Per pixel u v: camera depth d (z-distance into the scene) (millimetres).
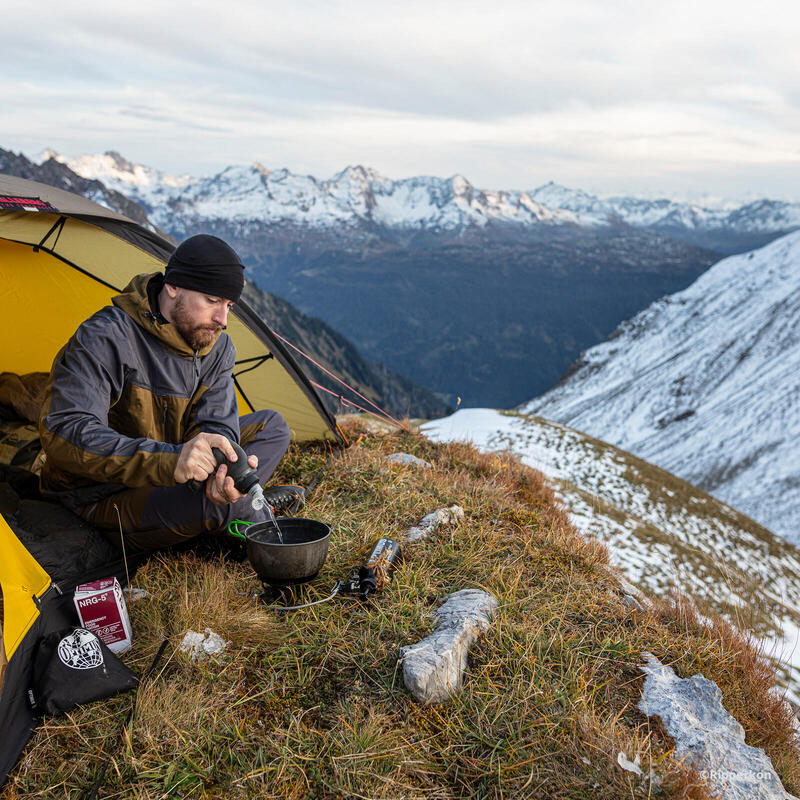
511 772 2619
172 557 3979
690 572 24312
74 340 3414
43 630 2953
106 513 3781
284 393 6766
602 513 27594
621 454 38719
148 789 2389
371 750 2607
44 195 4934
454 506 5188
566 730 2838
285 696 2939
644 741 2781
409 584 3883
